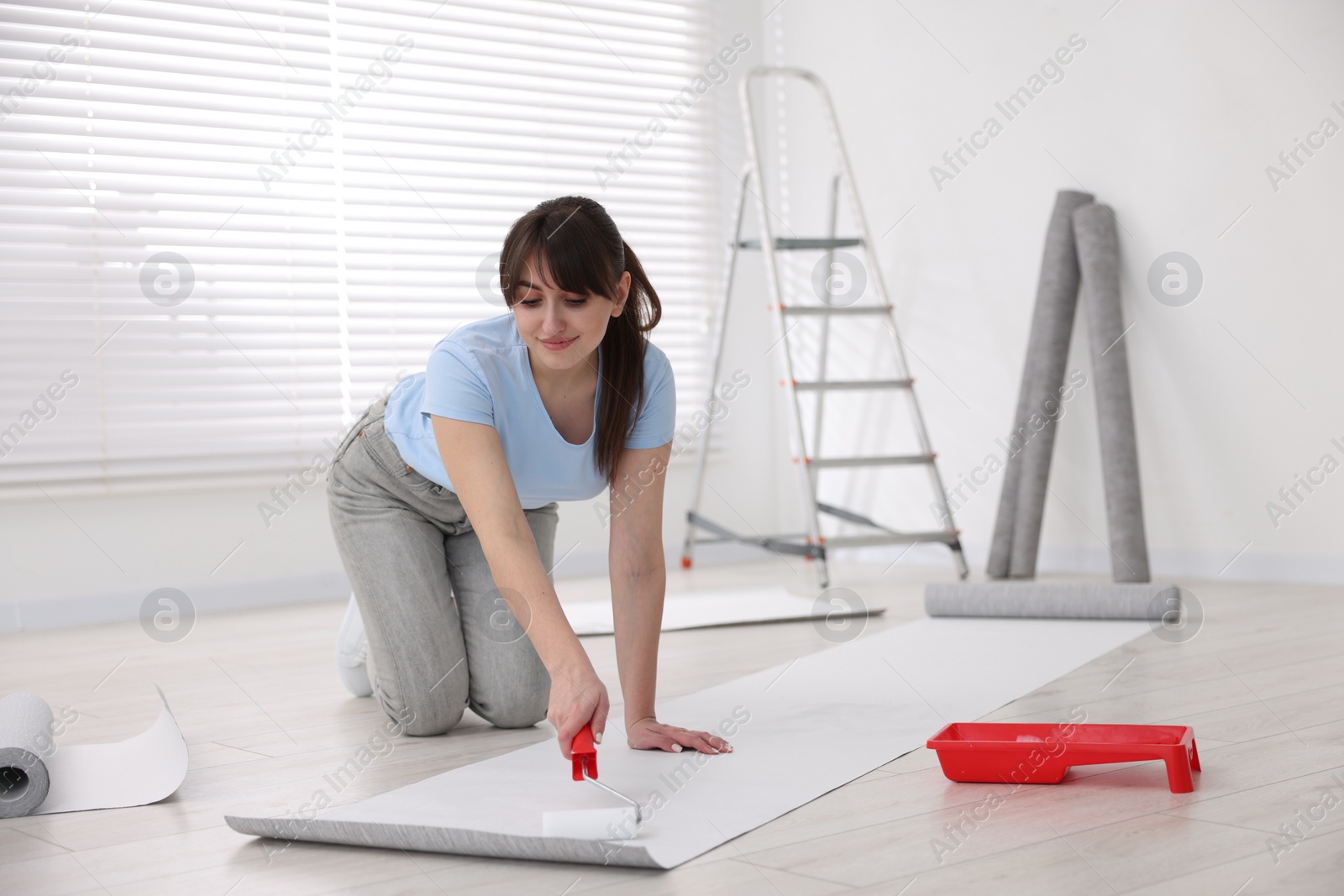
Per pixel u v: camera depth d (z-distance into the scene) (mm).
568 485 1628
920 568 3947
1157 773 1361
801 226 4609
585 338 1358
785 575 3873
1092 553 3549
